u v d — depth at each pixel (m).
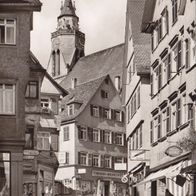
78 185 80.62
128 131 57.88
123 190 87.56
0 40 35.81
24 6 35.81
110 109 87.62
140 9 53.94
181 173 32.06
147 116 47.97
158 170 42.78
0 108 35.44
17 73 35.78
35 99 48.41
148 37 51.09
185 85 34.78
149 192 46.19
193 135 31.12
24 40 36.00
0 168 37.03
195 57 32.66
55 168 60.69
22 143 35.25
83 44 131.75
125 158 88.69
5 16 35.88
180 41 36.38
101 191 84.12
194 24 32.66
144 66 48.56
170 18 39.69
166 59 40.62
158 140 42.03
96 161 84.19
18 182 34.91
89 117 84.06
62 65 128.88
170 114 38.88
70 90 91.50
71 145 82.06
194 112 32.66
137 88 50.62
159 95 42.22
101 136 85.44
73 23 131.00
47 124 59.72
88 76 108.44
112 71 102.81
